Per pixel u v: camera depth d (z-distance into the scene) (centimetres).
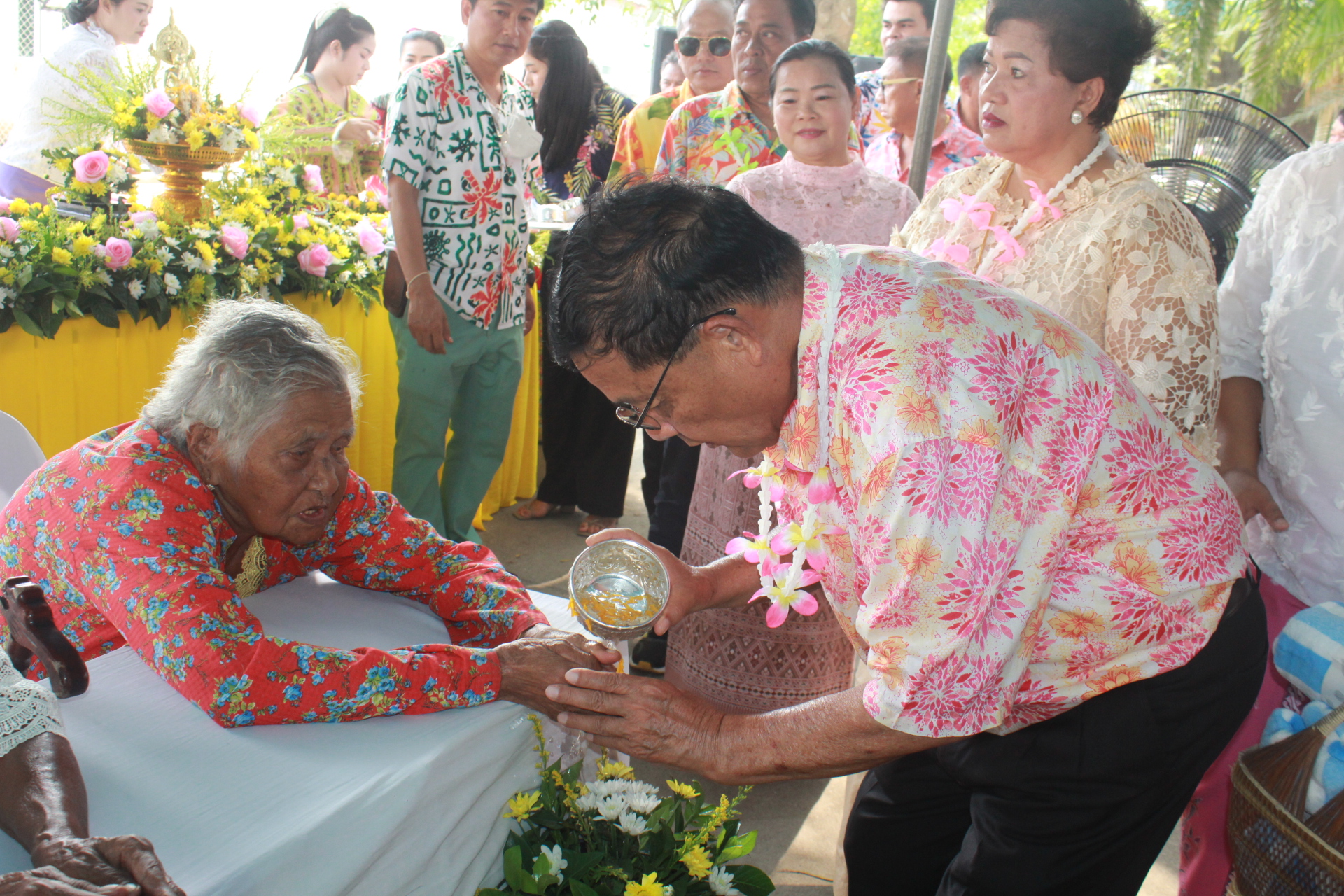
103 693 125
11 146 396
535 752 140
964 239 181
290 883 100
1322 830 139
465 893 128
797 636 228
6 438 169
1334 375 169
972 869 136
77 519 132
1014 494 105
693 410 111
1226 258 263
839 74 246
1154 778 125
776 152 304
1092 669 122
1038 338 109
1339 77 871
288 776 111
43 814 95
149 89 300
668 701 125
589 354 107
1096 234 158
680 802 135
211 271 283
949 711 107
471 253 298
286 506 139
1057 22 156
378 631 153
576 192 483
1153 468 115
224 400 132
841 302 106
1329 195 169
